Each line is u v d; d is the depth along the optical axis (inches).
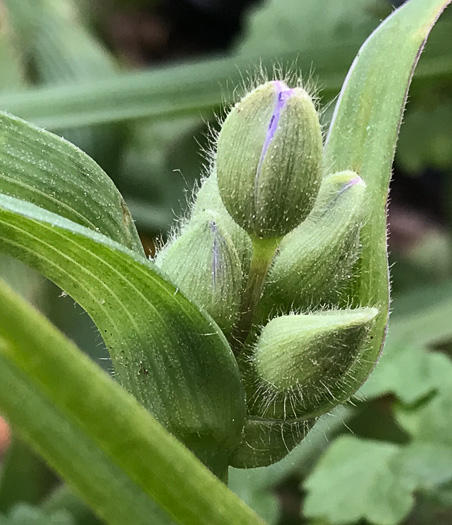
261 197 1.8
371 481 3.1
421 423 3.2
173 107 4.7
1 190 2.0
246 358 2.0
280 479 3.5
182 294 1.8
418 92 5.4
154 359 1.9
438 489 3.1
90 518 3.8
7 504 4.1
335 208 2.0
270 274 2.0
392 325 4.4
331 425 3.6
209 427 1.9
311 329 1.8
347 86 2.3
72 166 2.0
